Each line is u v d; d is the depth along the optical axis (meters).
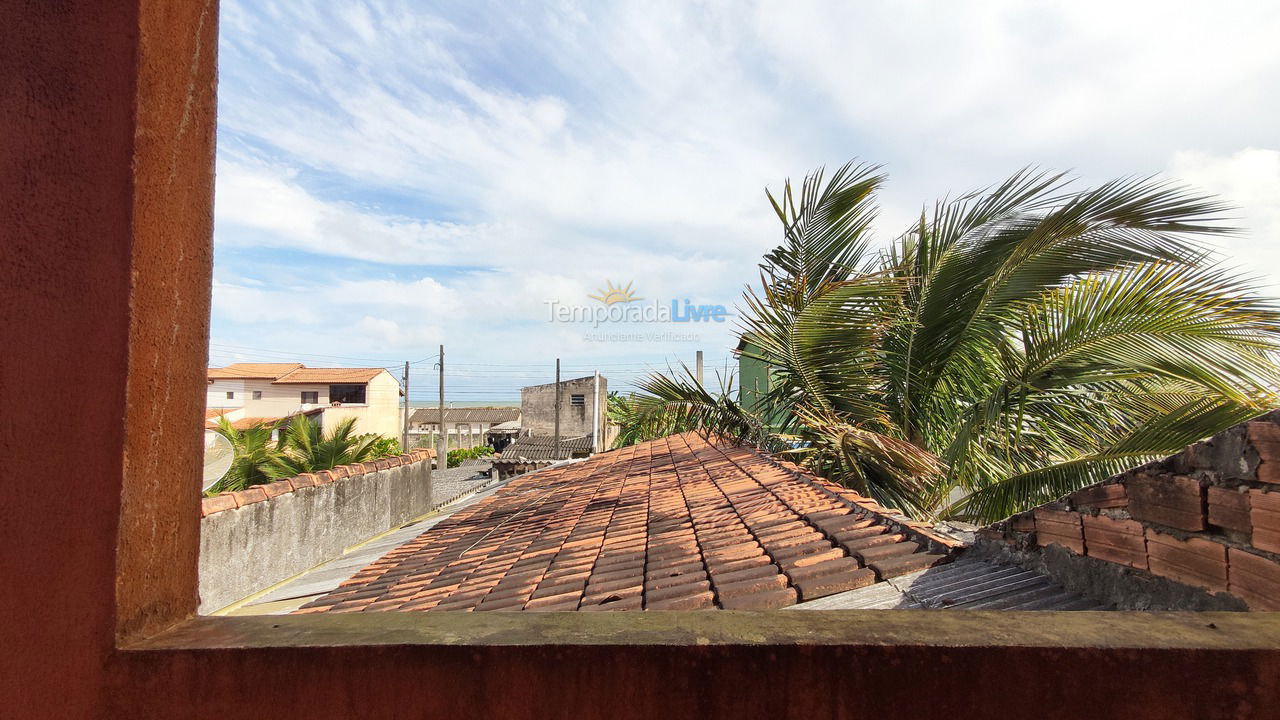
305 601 5.92
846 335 5.62
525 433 29.53
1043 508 2.21
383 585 3.95
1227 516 1.52
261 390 35.16
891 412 6.28
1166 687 0.79
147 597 0.90
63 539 0.85
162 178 0.94
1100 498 1.96
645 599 2.48
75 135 0.88
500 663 0.82
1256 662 0.80
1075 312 4.71
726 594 2.40
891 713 0.80
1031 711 0.79
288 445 17.08
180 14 0.99
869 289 5.21
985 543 2.50
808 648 0.81
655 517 4.21
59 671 0.84
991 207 5.47
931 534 2.71
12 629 0.84
